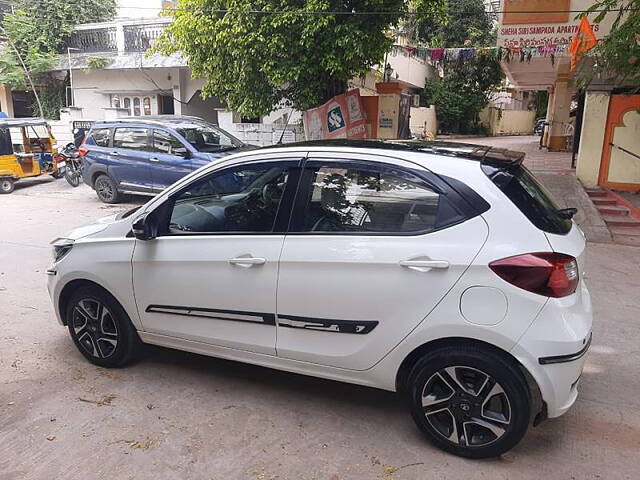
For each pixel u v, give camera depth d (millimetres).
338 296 3031
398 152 3105
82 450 3025
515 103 42031
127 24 18359
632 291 6066
